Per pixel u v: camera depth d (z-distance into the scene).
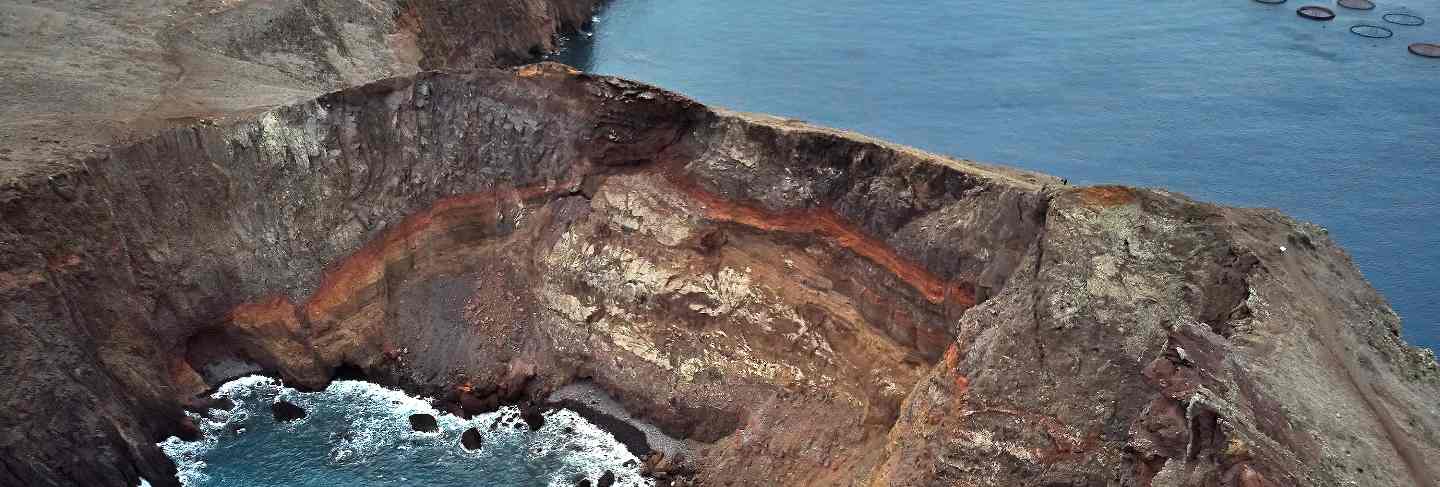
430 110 49.03
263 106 48.62
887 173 39.44
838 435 39.38
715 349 42.97
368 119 48.44
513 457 42.69
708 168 44.25
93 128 45.25
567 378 45.09
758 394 41.72
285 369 45.62
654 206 45.50
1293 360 27.94
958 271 37.12
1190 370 26.69
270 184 46.47
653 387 43.34
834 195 40.84
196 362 45.62
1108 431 29.86
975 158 62.81
